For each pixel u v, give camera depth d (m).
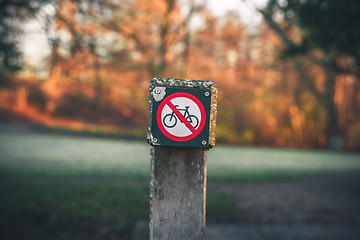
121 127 31.08
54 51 5.36
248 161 17.81
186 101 1.16
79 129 28.73
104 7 5.67
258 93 31.48
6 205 5.59
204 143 1.16
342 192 8.73
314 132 30.80
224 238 4.77
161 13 14.43
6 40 4.99
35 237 4.62
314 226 5.52
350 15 6.77
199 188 1.18
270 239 4.79
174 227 1.16
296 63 27.25
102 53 6.16
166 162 1.17
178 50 20.09
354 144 29.44
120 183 8.38
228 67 30.12
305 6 7.34
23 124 29.06
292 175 12.12
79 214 5.36
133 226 4.93
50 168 11.09
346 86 30.81
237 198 7.41
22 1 4.73
